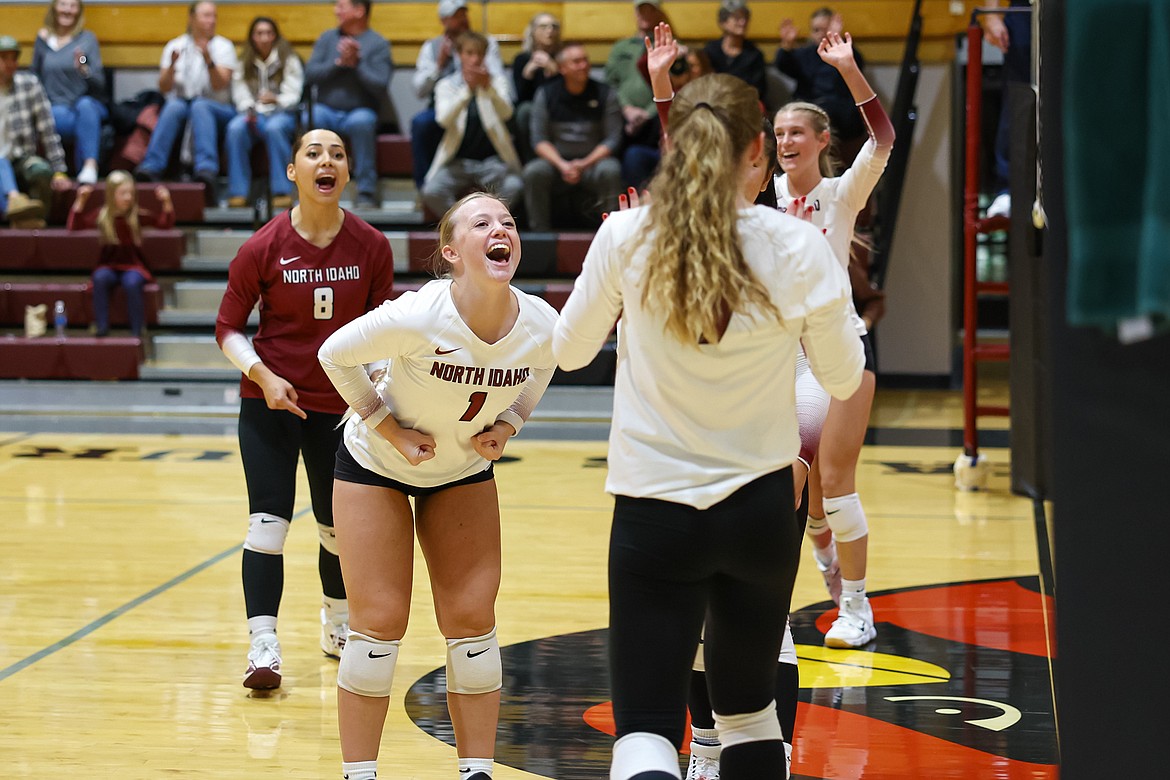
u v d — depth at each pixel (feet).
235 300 18.48
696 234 10.00
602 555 26.84
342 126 53.52
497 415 13.66
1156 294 7.64
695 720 14.05
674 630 10.36
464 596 13.50
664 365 10.32
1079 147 7.86
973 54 33.14
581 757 15.74
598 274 10.61
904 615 22.13
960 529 29.07
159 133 54.39
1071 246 7.98
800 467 14.14
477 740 13.51
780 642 10.89
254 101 54.65
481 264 12.75
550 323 13.50
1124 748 8.60
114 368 49.34
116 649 20.47
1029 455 32.76
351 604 13.47
